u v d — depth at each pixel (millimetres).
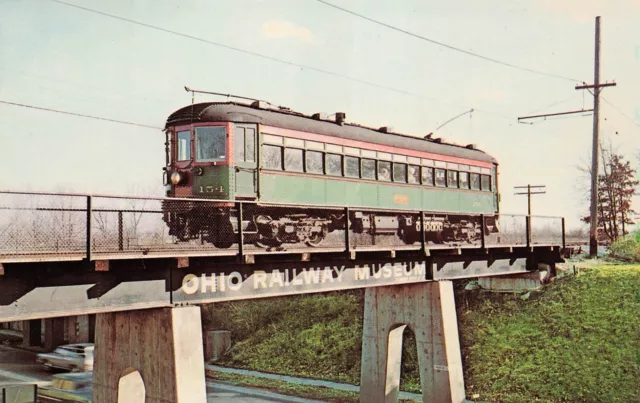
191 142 18125
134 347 14898
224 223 17219
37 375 29953
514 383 23328
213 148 17938
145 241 13211
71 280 12391
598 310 25703
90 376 27859
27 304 11711
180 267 13852
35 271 11844
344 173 21422
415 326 22500
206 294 14812
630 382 21609
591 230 33875
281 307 36781
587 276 28562
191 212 16562
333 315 33844
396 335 23766
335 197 20969
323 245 18047
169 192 18531
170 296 14141
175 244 14016
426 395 22156
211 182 17781
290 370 30531
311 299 36312
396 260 21094
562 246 29656
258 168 18375
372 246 18500
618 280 27609
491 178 30234
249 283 15797
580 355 23500
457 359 22188
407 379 26391
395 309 23094
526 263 28891
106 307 12930
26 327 41719
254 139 18438
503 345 25531
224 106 18438
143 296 13594
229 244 16875
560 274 29547
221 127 17938
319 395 25562
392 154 23812
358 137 22188
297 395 25844
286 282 16812
